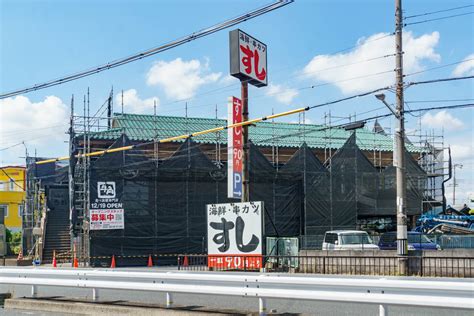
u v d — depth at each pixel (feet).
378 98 63.10
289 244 73.00
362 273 64.08
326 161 129.80
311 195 117.29
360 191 122.52
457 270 57.26
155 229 104.78
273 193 115.34
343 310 33.68
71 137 109.19
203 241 102.37
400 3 62.95
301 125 148.87
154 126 131.75
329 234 85.05
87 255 101.19
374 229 131.95
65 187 142.41
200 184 110.11
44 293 48.39
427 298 23.06
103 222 100.48
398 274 60.90
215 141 129.80
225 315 29.48
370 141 151.64
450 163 139.95
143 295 43.24
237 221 72.43
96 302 36.06
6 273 41.45
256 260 69.77
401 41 63.16
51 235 118.32
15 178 186.29
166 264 104.37
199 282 31.78
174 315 31.14
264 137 138.51
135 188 104.42
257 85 85.81
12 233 164.76
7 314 35.91
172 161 108.88
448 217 123.95
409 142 147.02
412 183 126.00
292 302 37.42
